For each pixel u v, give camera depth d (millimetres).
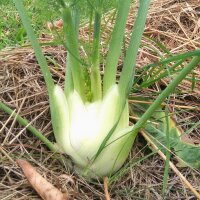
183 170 411
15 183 387
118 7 370
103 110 379
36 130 402
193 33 596
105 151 380
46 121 440
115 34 375
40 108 444
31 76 473
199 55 337
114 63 379
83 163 387
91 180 395
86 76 395
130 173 403
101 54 499
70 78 394
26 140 422
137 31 373
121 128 384
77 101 386
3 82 471
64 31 364
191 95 483
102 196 383
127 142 384
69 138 385
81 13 369
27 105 453
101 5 361
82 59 416
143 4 372
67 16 356
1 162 399
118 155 385
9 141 419
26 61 494
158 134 426
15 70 484
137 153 413
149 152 423
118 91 380
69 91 392
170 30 602
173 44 577
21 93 460
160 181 404
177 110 465
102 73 489
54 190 368
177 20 611
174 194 393
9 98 458
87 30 563
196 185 400
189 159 411
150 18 614
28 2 550
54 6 355
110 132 369
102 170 388
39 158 411
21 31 576
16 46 537
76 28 384
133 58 376
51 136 431
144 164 414
